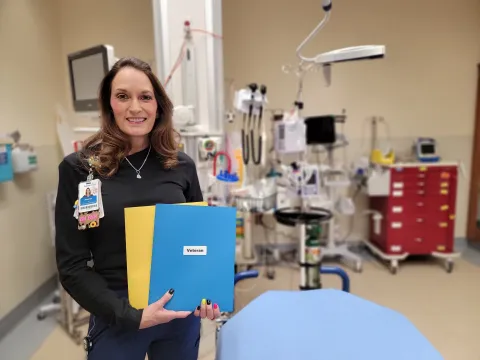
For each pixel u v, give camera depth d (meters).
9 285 2.48
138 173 1.08
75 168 1.02
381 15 3.57
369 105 3.70
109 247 1.03
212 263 1.00
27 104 2.74
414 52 3.64
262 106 2.41
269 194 2.35
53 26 3.21
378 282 3.15
